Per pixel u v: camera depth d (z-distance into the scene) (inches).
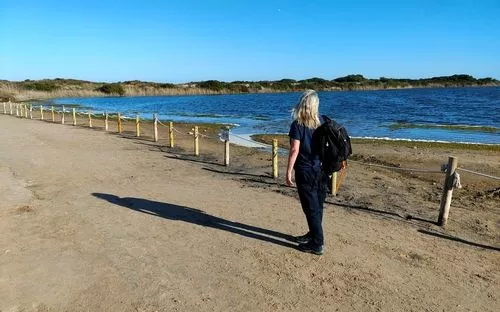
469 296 176.4
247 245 225.6
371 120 1362.0
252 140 788.0
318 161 200.4
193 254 212.4
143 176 401.1
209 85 5821.9
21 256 205.6
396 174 466.9
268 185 377.4
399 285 184.2
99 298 166.9
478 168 520.4
